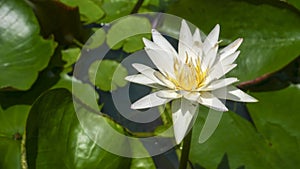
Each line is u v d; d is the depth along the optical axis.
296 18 1.06
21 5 1.09
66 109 1.01
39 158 0.98
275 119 1.05
